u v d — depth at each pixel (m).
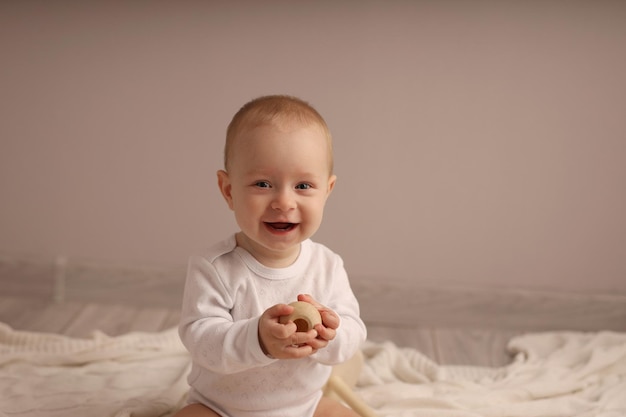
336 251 2.00
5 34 1.95
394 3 1.89
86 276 2.04
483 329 1.99
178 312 2.00
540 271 1.99
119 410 1.26
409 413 1.30
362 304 2.01
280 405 1.09
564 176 1.94
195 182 1.99
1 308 1.94
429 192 1.97
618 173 1.93
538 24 1.88
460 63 1.91
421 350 1.83
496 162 1.95
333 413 1.13
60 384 1.40
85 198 2.02
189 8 1.91
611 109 1.90
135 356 1.56
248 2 1.90
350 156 1.96
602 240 1.96
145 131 1.98
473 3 1.88
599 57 1.88
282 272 1.07
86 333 1.81
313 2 1.90
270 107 1.03
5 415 1.26
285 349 0.93
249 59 1.93
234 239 1.10
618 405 1.39
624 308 1.97
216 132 1.96
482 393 1.43
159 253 2.03
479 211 1.97
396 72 1.92
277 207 0.99
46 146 2.00
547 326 1.99
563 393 1.46
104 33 1.94
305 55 1.92
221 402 1.08
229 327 1.00
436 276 2.01
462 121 1.93
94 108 1.97
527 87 1.91
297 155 0.99
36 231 2.03
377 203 1.98
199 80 1.94
